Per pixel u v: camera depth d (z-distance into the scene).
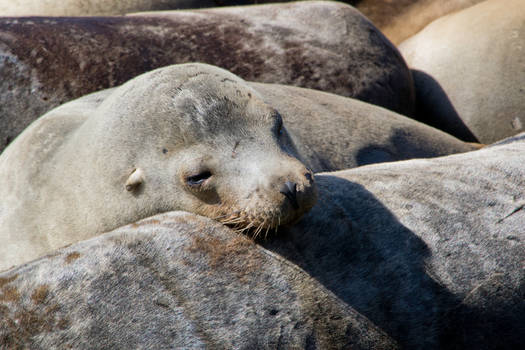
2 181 18.80
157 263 12.05
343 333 12.30
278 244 13.07
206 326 11.59
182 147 14.72
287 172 13.55
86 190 16.11
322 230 13.48
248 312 11.90
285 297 12.24
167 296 11.68
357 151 22.48
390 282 12.98
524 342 13.41
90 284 11.54
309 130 22.17
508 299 13.43
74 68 26.22
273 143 14.59
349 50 29.00
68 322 11.15
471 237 13.77
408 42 35.09
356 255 13.16
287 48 28.44
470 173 15.23
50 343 10.99
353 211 13.92
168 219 13.27
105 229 15.92
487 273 13.44
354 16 30.58
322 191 14.47
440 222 13.88
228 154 14.31
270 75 27.64
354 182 14.88
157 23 28.78
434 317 12.95
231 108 14.82
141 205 15.30
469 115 30.81
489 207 14.31
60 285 11.51
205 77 15.46
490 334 13.23
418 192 14.50
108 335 11.16
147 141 15.12
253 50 28.16
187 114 14.79
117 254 12.05
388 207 14.08
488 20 32.34
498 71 30.59
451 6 36.12
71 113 20.19
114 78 26.34
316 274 12.72
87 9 33.81
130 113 15.52
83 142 16.70
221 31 28.73
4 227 17.52
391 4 37.66
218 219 13.88
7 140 25.16
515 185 14.88
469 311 13.16
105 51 26.86
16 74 25.75
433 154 24.33
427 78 32.53
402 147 23.70
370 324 12.53
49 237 16.64
